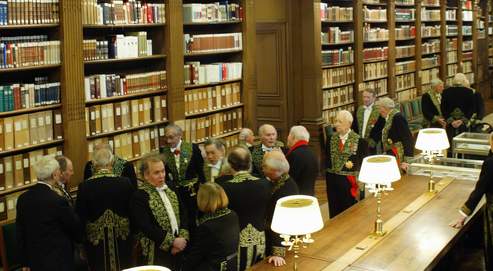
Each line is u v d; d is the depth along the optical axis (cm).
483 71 2012
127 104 710
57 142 632
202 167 628
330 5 1168
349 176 654
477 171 677
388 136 744
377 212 512
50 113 625
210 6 823
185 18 795
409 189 636
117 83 696
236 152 474
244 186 460
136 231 532
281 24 1057
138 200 491
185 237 501
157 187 499
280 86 1073
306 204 400
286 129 1076
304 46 1042
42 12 607
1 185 583
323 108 1093
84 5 650
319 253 462
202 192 428
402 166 711
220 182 492
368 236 496
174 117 768
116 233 521
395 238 491
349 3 1183
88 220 522
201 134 816
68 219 487
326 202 912
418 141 623
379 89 1290
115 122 695
